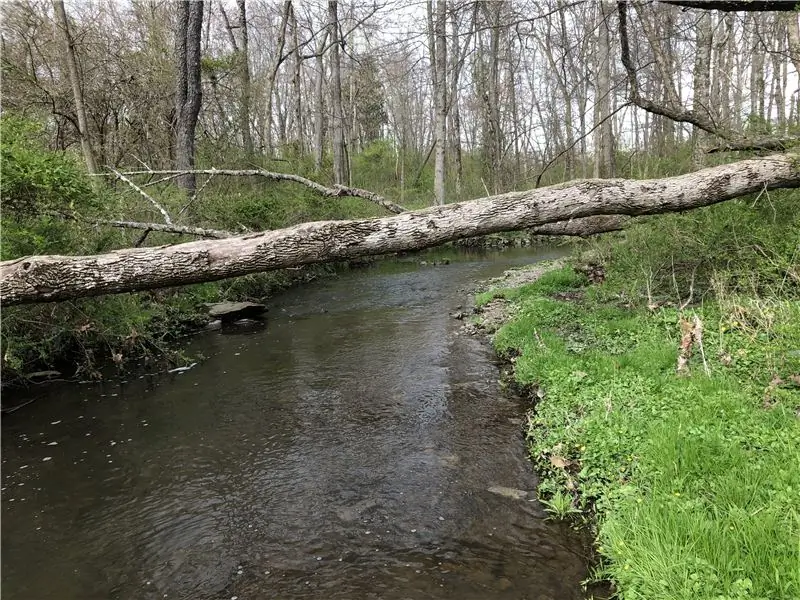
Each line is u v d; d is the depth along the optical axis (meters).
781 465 3.15
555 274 10.77
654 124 23.53
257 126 20.12
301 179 6.90
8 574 3.46
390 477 4.39
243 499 4.20
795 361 4.28
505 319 8.72
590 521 3.54
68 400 6.32
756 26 10.67
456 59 22.52
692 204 5.41
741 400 4.02
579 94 23.02
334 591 3.14
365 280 14.50
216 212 11.18
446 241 4.73
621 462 3.81
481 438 4.96
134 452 5.03
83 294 4.01
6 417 5.89
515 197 4.82
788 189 6.20
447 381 6.46
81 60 13.65
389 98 34.66
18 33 12.45
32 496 4.36
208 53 19.28
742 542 2.64
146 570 3.45
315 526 3.80
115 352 7.71
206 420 5.68
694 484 3.23
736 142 6.71
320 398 6.16
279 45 19.41
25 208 6.10
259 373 7.09
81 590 3.29
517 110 31.61
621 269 7.94
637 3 6.66
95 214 6.91
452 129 28.55
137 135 15.38
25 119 6.97
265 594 3.16
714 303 6.30
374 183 28.78
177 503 4.19
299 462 4.73
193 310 9.74
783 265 5.34
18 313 6.26
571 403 4.91
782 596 2.30
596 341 6.44
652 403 4.34
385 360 7.39
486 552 3.38
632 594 2.66
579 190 4.97
